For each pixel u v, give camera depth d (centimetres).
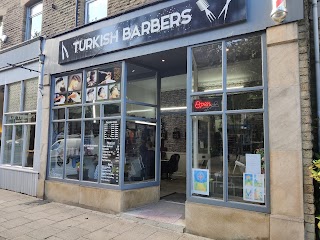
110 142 616
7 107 896
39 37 778
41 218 557
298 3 409
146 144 656
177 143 1130
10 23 938
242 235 429
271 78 423
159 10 542
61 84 731
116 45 605
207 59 496
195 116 500
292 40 411
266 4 436
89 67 669
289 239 387
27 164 799
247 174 443
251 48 457
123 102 602
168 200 675
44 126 743
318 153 410
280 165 405
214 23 474
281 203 399
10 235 466
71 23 734
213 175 476
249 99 453
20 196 749
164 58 595
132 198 601
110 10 653
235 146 459
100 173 623
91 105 660
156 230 489
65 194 675
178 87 826
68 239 450
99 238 454
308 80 402
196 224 471
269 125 420
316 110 431
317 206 396
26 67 828
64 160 698
